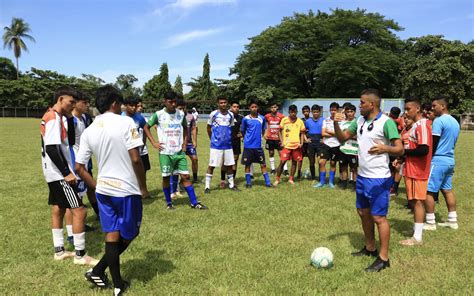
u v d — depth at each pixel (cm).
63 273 400
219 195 771
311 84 5072
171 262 427
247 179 855
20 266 416
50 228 544
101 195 341
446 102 536
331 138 845
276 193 791
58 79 5934
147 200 724
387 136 392
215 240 500
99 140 338
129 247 471
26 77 5856
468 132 3288
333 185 866
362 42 4712
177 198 743
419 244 489
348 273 400
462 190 823
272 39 4575
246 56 4831
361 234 529
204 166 1150
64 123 446
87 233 537
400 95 4350
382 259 413
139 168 347
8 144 1666
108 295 354
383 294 357
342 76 4178
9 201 690
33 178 907
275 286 368
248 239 505
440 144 537
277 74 4678
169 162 650
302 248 473
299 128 891
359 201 431
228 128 792
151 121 648
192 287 368
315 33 4709
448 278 391
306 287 367
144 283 376
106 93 350
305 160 1327
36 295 352
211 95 6738
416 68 4162
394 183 791
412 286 372
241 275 394
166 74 6506
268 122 1049
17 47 6103
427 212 555
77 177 444
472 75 3897
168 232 530
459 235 528
